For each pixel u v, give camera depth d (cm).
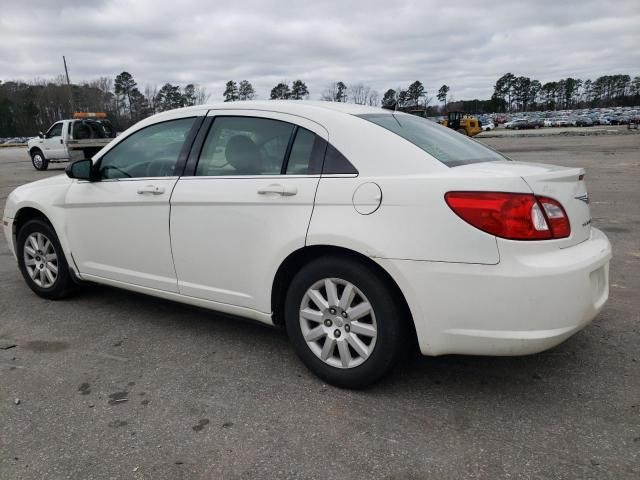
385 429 259
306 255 307
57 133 1952
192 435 258
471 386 300
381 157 282
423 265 260
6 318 419
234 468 233
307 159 303
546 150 2459
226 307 340
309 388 302
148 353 352
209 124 351
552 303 248
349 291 287
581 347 345
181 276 358
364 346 288
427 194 261
